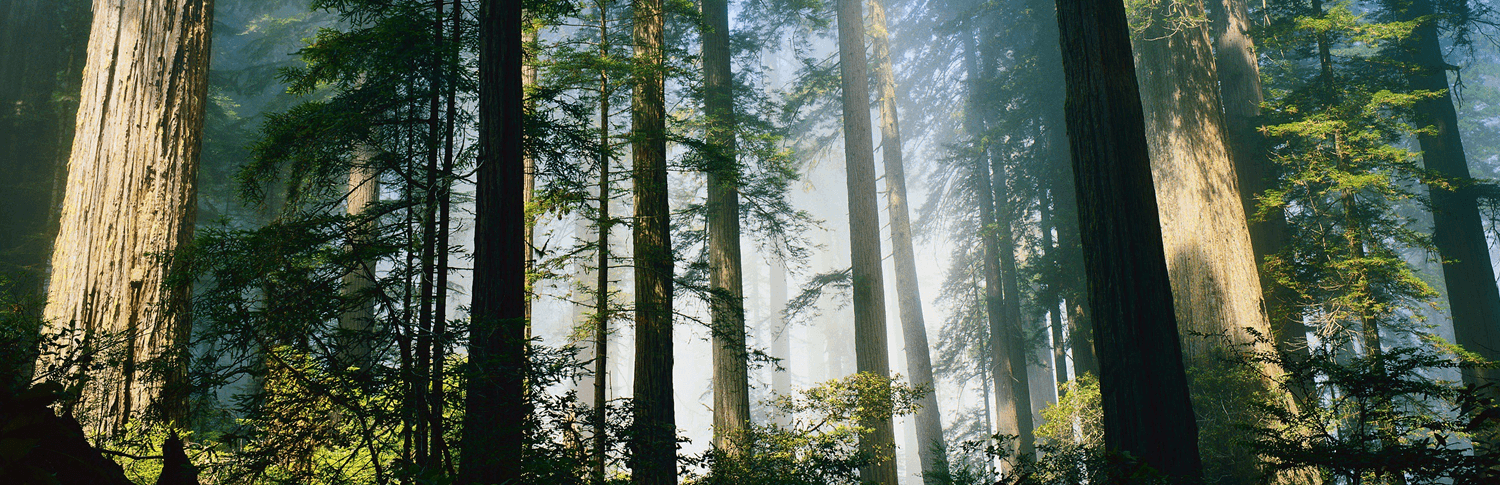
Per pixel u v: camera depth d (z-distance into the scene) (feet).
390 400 15.89
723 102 47.93
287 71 21.01
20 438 6.32
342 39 20.34
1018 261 81.05
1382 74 53.42
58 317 25.30
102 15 28.17
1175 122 47.37
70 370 20.43
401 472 10.94
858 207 60.23
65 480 7.20
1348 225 46.09
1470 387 17.46
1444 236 57.72
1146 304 23.58
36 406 6.94
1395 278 45.09
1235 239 44.93
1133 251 23.90
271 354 16.07
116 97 27.68
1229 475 38.17
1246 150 54.70
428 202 19.75
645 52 34.12
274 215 42.37
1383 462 17.31
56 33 63.67
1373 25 48.14
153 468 20.07
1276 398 38.63
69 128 61.16
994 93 73.41
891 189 73.72
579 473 17.65
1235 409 39.55
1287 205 51.90
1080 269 66.39
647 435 22.85
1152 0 48.08
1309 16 50.31
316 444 16.30
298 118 19.53
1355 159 46.11
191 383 16.29
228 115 72.13
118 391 23.44
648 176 34.14
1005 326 75.25
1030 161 72.38
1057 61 70.64
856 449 38.81
